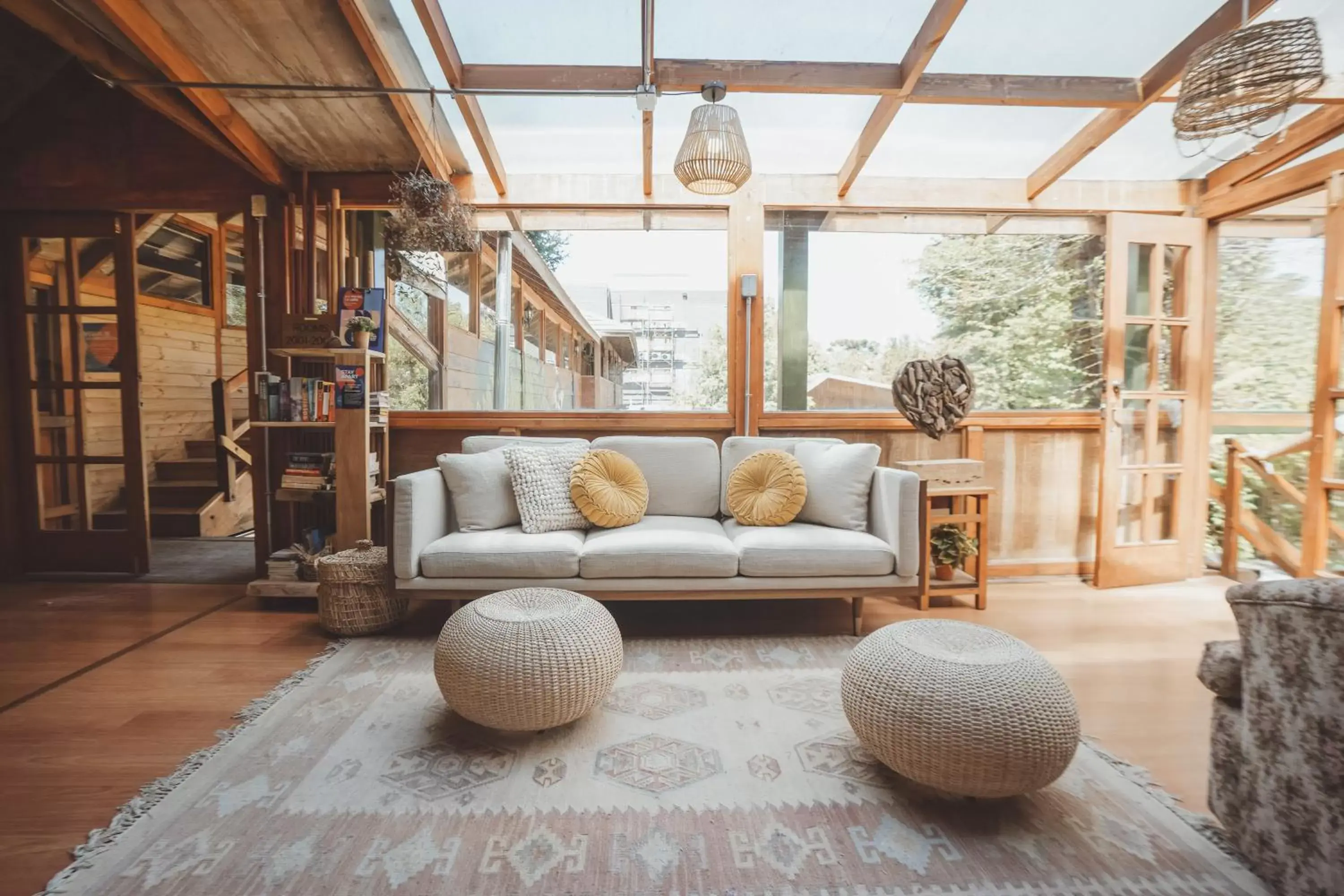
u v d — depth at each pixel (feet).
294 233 11.79
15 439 12.45
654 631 9.36
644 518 10.44
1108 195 12.37
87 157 11.75
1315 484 10.57
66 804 5.16
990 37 8.68
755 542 8.97
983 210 12.42
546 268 12.74
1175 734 6.44
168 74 8.80
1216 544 13.51
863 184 12.30
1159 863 4.50
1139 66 9.19
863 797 5.28
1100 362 13.01
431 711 6.74
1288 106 6.95
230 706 6.89
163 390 18.20
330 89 9.24
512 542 8.87
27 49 10.68
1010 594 11.45
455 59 9.04
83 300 12.60
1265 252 13.50
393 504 8.72
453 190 10.57
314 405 10.84
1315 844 3.85
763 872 4.41
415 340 12.76
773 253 12.69
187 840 4.66
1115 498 11.95
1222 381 13.91
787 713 6.76
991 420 12.51
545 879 4.32
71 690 7.28
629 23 8.57
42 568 12.59
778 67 9.17
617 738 6.20
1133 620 9.98
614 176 12.19
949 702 4.87
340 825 4.85
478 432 12.38
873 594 9.02
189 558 13.97
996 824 4.94
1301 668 3.94
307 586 10.21
